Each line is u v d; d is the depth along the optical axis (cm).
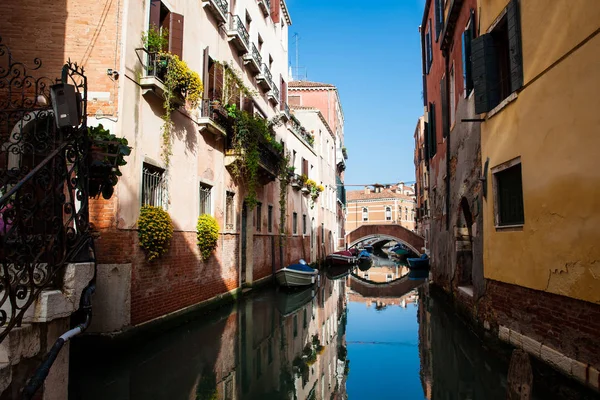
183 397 534
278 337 897
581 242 468
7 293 274
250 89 1421
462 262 1073
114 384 564
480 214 813
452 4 1027
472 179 888
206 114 1020
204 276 1023
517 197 654
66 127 354
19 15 732
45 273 334
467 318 943
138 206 751
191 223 956
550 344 534
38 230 347
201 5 1034
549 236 536
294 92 3400
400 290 1867
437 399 564
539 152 562
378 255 6262
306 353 800
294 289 1636
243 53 1340
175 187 888
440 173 1419
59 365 336
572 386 480
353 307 1395
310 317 1141
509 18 647
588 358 454
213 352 743
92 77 719
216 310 1084
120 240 696
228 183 1197
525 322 605
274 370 679
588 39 454
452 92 1154
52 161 333
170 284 855
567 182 496
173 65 825
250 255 1437
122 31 731
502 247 691
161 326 816
